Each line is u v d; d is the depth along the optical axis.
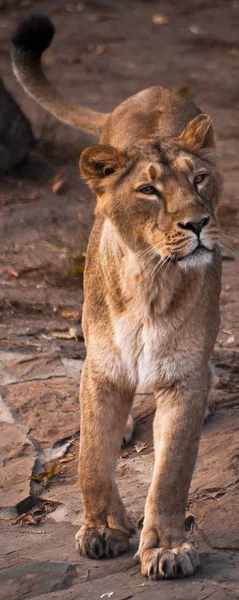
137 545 6.96
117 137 9.45
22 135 15.33
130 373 7.12
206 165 7.21
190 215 6.61
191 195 6.74
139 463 8.16
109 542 6.81
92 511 6.96
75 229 13.38
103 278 7.21
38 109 18.55
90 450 6.97
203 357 7.02
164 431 6.87
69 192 14.81
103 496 6.94
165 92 9.81
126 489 7.73
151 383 7.05
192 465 6.80
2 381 9.38
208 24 27.75
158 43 25.69
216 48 25.33
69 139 16.83
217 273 7.44
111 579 6.48
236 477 7.69
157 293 6.89
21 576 6.57
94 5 29.56
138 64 23.56
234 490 7.53
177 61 23.98
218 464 7.91
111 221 7.10
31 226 13.53
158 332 6.95
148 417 8.91
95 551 6.78
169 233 6.69
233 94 20.95
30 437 8.53
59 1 29.69
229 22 27.97
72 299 11.45
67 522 7.37
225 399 9.05
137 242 6.96
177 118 9.36
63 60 23.70
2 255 12.65
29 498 7.64
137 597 6.20
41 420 8.80
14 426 8.69
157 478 6.70
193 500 7.45
